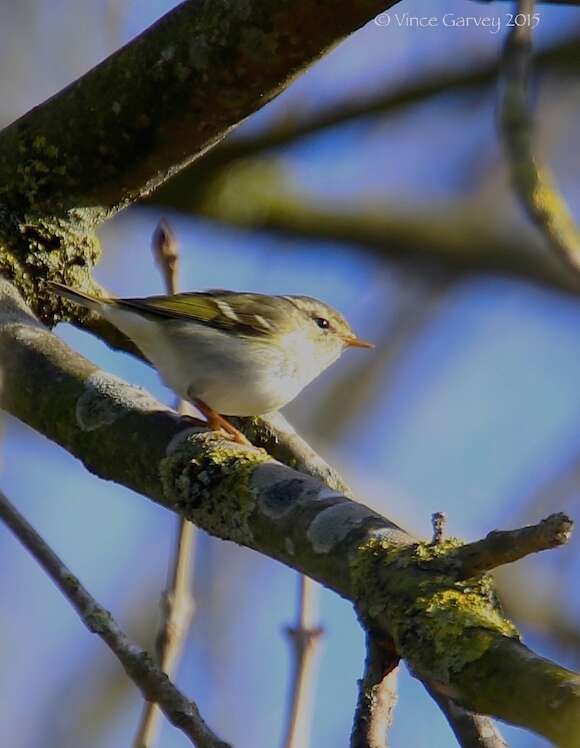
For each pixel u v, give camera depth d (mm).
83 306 11078
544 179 6828
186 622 8383
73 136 10375
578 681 5625
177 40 9680
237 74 9617
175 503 8266
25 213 10641
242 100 9805
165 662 8211
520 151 6879
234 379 11609
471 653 6074
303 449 11312
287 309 12680
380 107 15891
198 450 8344
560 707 5547
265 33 9320
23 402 9242
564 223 6723
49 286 10594
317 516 7410
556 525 6066
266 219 15805
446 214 16641
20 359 9367
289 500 7672
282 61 9484
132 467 8625
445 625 6266
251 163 15891
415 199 16703
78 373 9203
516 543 6273
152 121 10094
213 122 10023
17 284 10617
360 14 9086
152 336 11461
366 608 6762
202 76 9711
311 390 17109
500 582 13344
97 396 8992
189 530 8586
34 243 10672
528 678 5762
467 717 7199
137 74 9914
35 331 9609
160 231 10172
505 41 7121
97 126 10258
